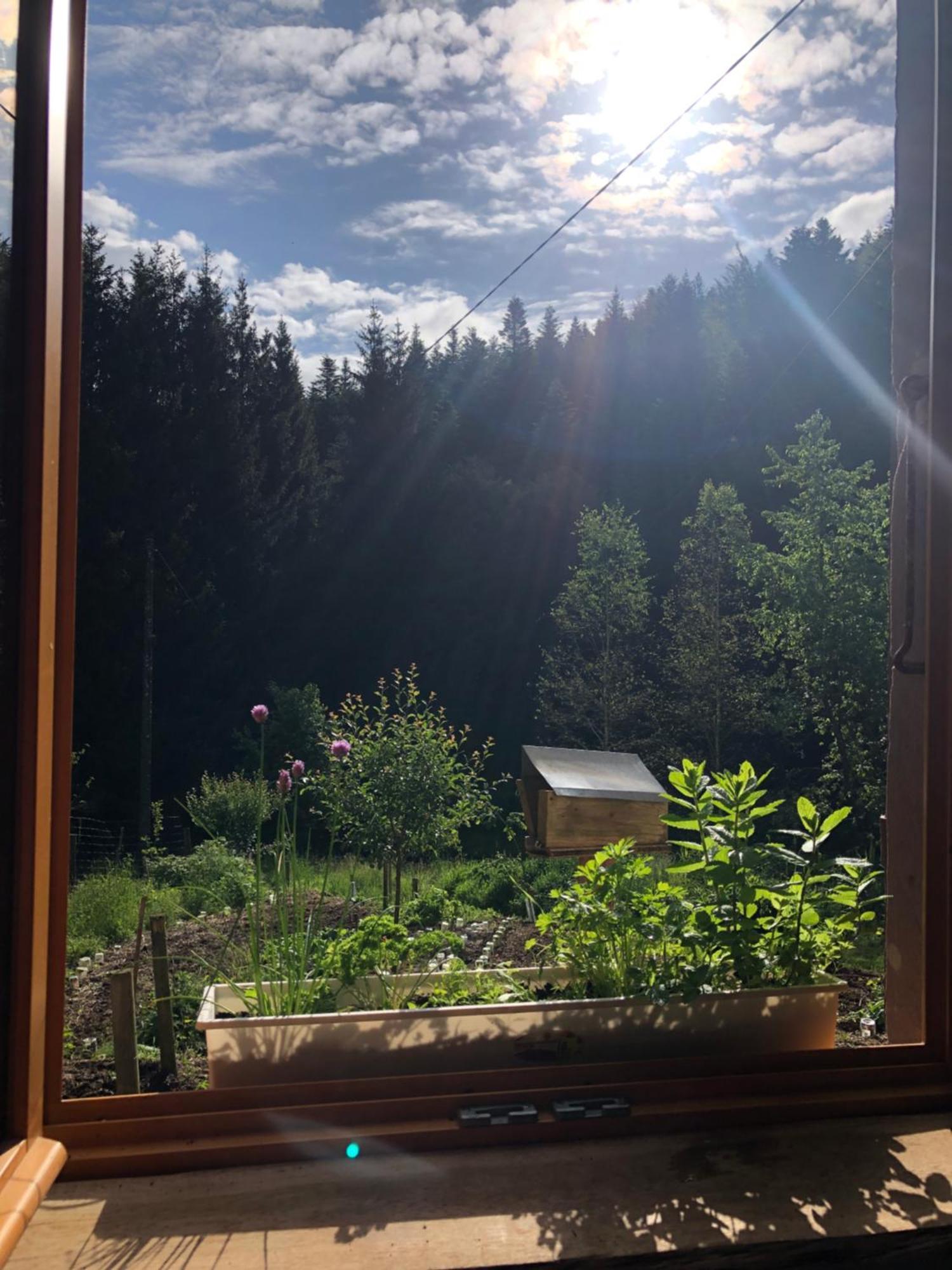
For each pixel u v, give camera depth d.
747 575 14.68
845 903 2.25
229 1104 1.86
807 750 15.23
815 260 23.14
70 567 1.80
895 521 2.52
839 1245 1.60
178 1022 3.54
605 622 16.58
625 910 2.17
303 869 3.64
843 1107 2.01
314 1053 1.93
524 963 3.91
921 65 2.54
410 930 5.03
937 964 2.14
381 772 6.25
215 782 12.87
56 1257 1.53
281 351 23.28
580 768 3.80
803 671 13.43
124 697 18.69
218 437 21.05
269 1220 1.62
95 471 19.09
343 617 22.12
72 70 1.83
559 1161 1.82
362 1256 1.53
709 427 22.45
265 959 2.67
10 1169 1.61
